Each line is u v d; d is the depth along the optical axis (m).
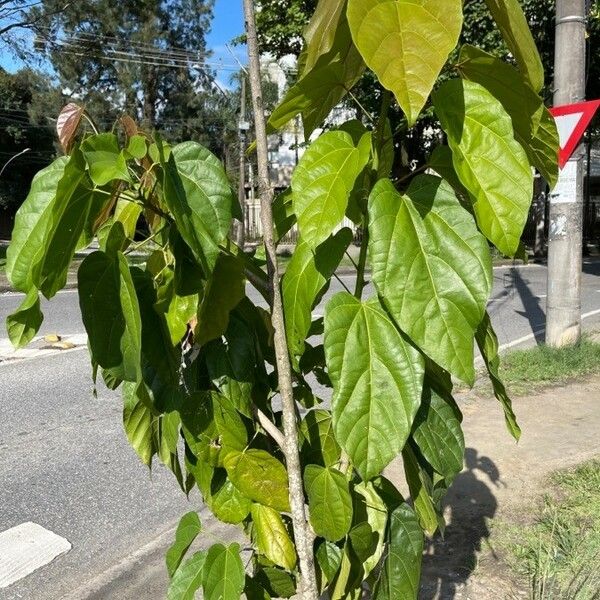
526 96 1.24
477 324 1.14
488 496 3.24
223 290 1.31
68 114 1.31
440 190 1.20
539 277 14.20
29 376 6.33
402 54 0.97
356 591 1.61
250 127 18.98
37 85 28.22
